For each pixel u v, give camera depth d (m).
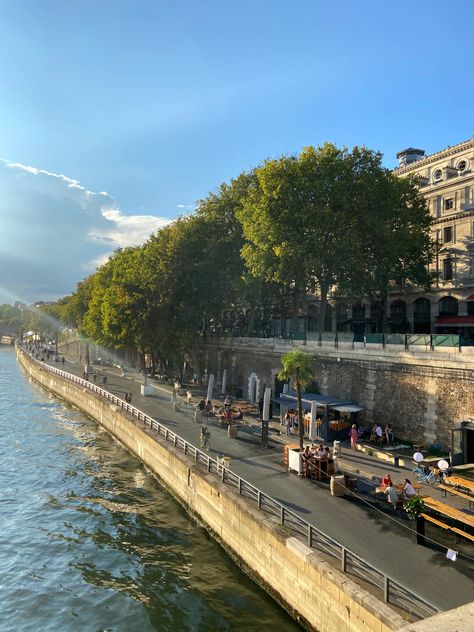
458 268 50.31
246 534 17.69
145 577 18.19
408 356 27.92
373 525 16.34
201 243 53.22
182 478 24.67
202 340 58.75
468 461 22.94
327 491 19.80
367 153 41.03
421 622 5.51
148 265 55.09
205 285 52.81
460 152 52.09
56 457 34.91
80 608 16.61
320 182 39.50
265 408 29.25
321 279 42.59
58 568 19.30
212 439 29.05
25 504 25.97
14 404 59.25
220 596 16.42
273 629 14.41
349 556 13.93
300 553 14.21
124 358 85.81
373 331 59.03
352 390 32.31
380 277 41.88
